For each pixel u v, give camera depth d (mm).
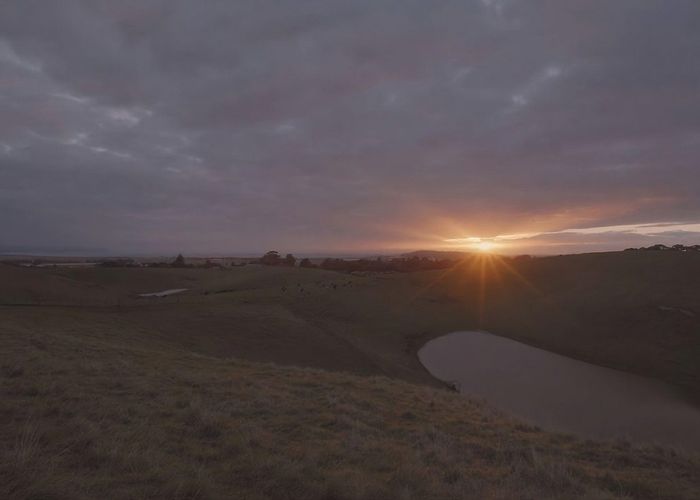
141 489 4762
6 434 6219
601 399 31000
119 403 8414
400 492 5332
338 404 10359
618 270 65062
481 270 74062
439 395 14484
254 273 96312
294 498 5027
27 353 13203
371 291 60812
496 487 6035
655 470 7863
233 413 8734
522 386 33188
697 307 47469
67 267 103062
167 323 30359
